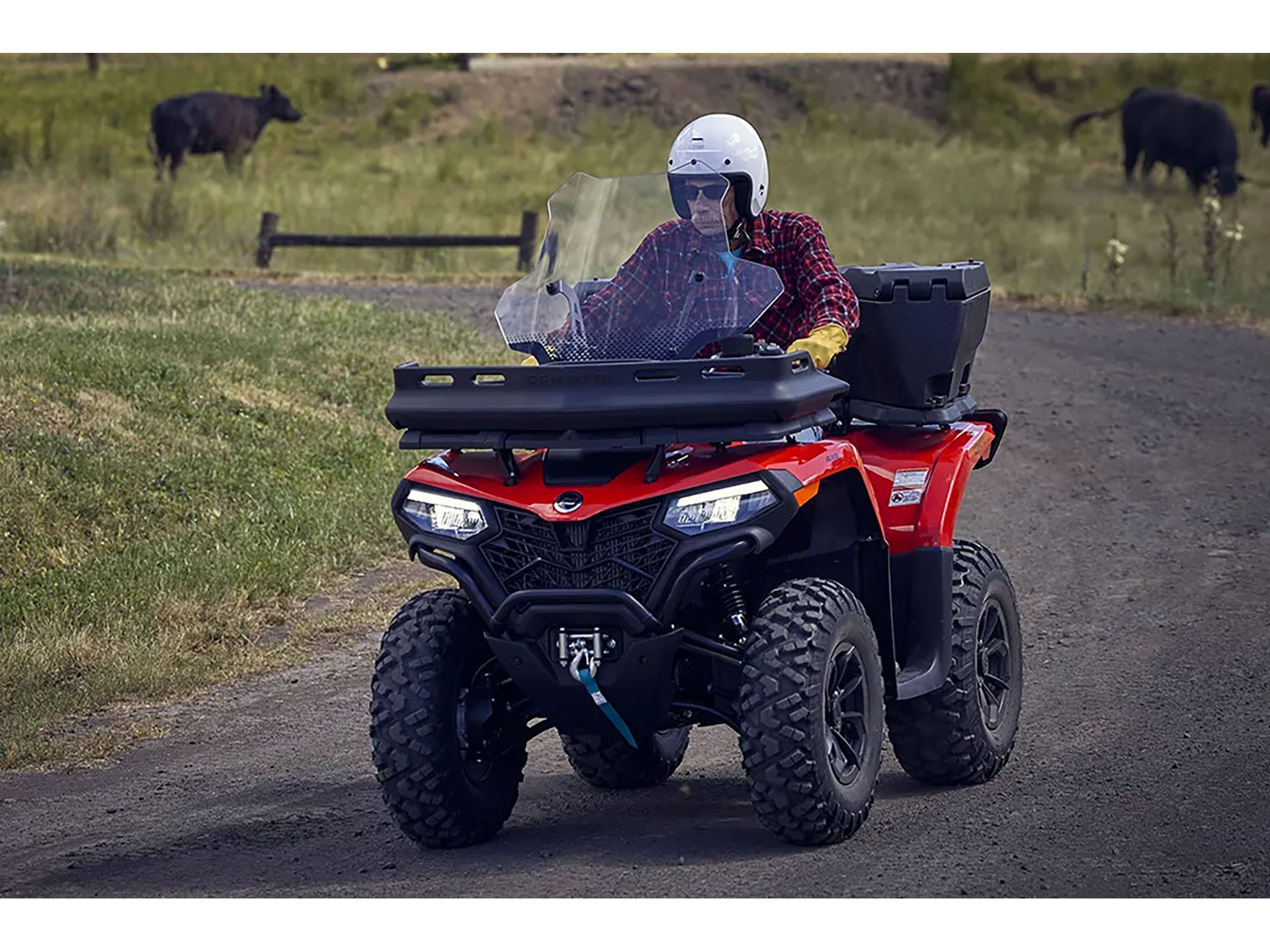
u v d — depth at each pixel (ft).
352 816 56.95
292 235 223.92
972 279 57.67
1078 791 56.54
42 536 91.66
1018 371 163.02
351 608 87.25
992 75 408.87
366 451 114.93
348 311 165.17
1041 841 50.70
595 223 52.44
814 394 48.14
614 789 61.21
